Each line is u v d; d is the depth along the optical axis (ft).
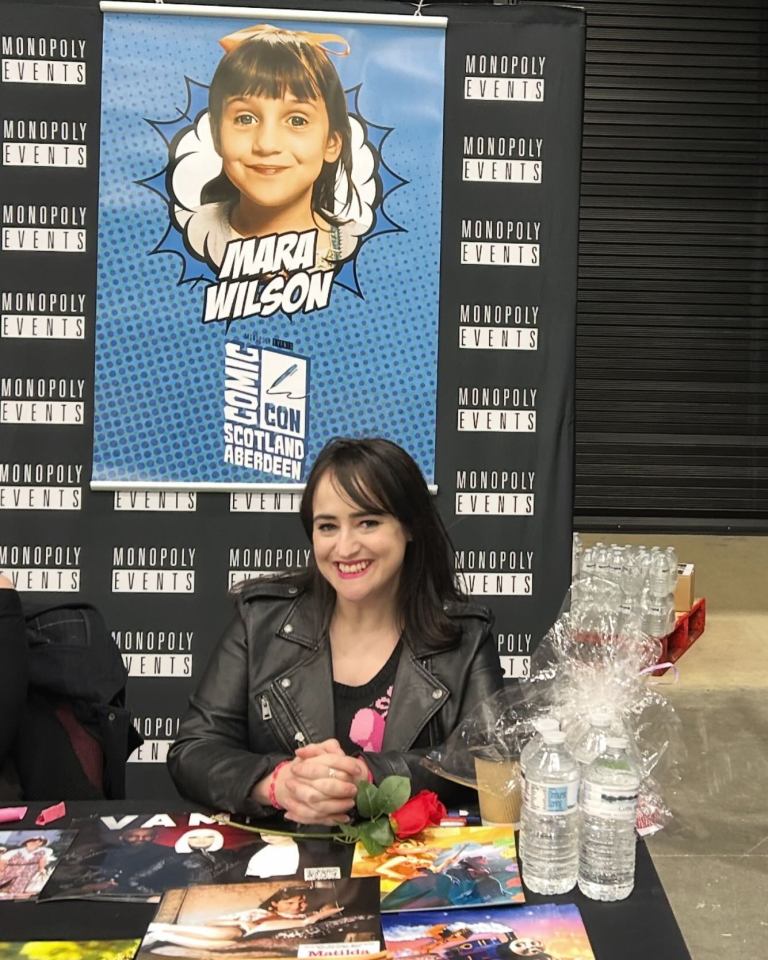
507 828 4.49
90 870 4.12
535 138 8.79
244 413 8.86
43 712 5.67
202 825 4.58
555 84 8.74
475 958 3.46
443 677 5.54
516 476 9.02
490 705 4.83
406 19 8.57
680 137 17.37
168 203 8.66
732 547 18.19
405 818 4.40
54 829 4.56
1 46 8.49
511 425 8.98
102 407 8.77
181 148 8.62
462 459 9.00
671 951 3.56
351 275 8.81
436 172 8.76
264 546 8.99
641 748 4.69
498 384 8.96
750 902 7.91
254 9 8.52
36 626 5.88
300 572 6.01
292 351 8.84
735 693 11.85
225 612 9.00
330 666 5.57
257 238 8.73
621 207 17.52
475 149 8.76
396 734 5.43
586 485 18.11
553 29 8.70
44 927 3.70
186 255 8.70
